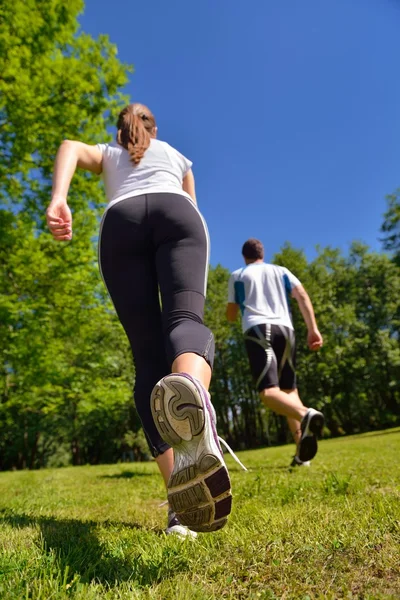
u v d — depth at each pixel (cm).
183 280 167
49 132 991
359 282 3409
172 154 208
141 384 185
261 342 429
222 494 119
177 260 171
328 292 3269
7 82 915
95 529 196
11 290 1015
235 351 3359
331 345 3006
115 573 124
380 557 121
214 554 138
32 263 952
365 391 3175
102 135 1088
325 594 103
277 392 417
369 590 104
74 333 1100
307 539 142
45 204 1025
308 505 205
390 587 105
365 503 194
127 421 3178
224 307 3459
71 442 3397
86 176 1042
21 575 114
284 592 107
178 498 121
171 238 176
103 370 1312
